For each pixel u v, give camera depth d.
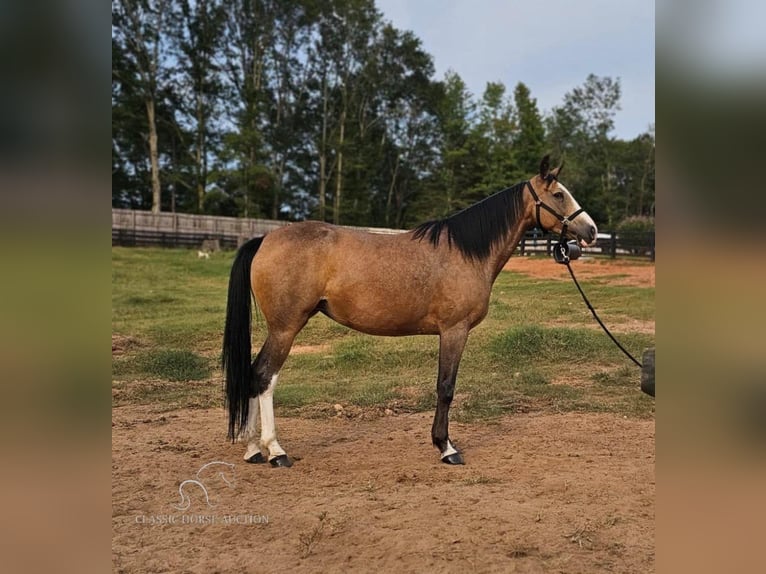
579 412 5.65
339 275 4.11
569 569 2.52
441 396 4.22
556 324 10.27
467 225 4.32
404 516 3.09
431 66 43.16
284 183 38.75
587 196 41.06
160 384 7.02
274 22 36.97
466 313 4.25
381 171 43.81
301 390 6.60
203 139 35.16
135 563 2.64
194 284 15.72
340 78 40.38
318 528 2.95
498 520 3.02
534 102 39.66
